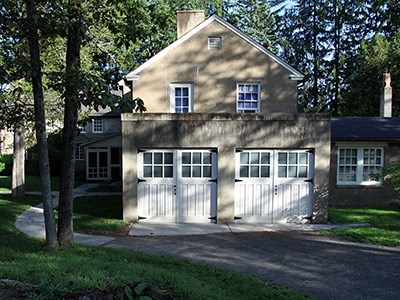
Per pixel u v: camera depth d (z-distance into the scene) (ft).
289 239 30.83
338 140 49.88
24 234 30.04
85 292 14.02
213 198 37.35
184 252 26.43
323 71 128.26
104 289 14.33
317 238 31.22
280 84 52.16
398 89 77.10
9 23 19.35
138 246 27.89
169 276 17.25
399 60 78.69
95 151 88.58
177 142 36.86
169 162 37.42
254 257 25.46
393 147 51.31
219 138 36.96
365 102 84.74
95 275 15.60
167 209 37.35
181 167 37.35
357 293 19.30
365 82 85.71
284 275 21.86
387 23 109.60
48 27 21.18
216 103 51.85
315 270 22.88
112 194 61.41
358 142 50.83
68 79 20.03
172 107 51.72
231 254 26.12
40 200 51.70
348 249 27.86
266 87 52.11
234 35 51.83
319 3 126.72
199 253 26.25
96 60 28.73
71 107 21.58
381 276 21.94
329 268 23.30
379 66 81.66
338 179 51.39
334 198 51.01
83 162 99.14
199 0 89.92
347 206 48.85
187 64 51.60
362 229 33.83
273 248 27.94
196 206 37.37
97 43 32.91
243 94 52.60
